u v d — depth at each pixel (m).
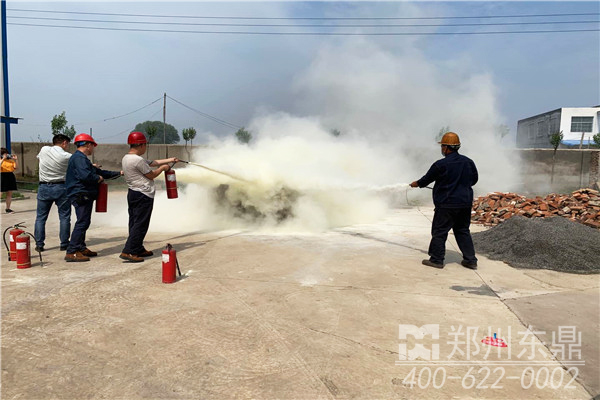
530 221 5.93
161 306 3.65
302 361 2.69
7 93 13.65
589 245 5.31
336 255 5.57
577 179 16.88
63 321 3.32
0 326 3.21
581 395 2.33
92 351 2.82
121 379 2.47
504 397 2.31
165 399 2.27
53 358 2.72
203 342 2.96
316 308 3.62
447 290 4.15
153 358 2.73
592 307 3.67
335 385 2.41
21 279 4.43
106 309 3.58
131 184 5.03
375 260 5.32
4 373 2.53
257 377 2.50
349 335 3.08
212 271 4.76
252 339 3.01
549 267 4.98
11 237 5.18
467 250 5.03
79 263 5.12
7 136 13.66
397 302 3.78
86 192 5.21
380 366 2.63
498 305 3.72
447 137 5.05
